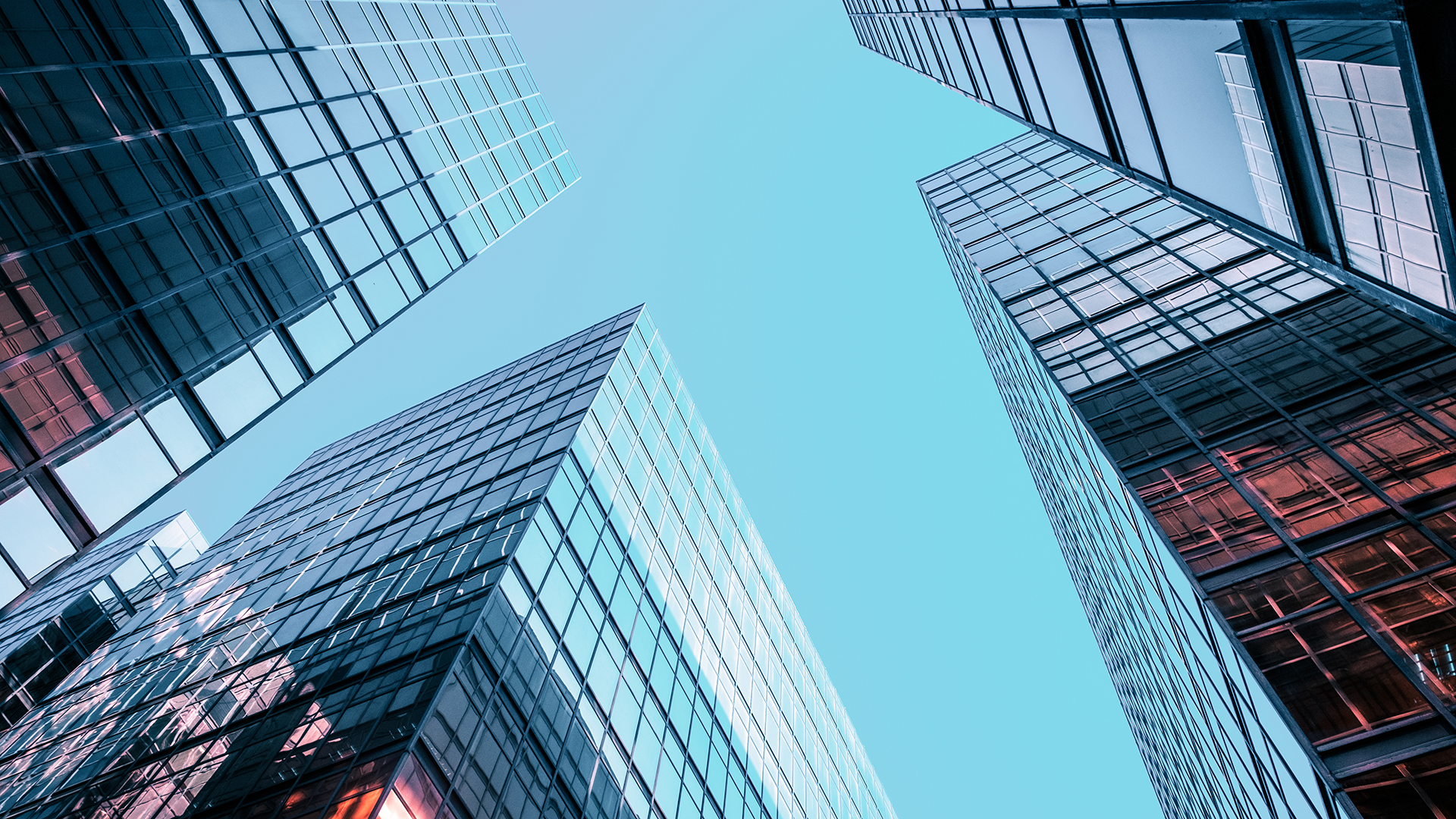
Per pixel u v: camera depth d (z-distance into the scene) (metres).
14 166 14.09
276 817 14.88
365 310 22.94
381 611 21.73
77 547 14.13
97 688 27.28
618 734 22.22
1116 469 18.25
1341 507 14.33
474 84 36.12
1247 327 20.88
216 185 18.39
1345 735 11.15
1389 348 17.44
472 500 26.72
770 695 39.72
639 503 32.34
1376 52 6.12
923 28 23.17
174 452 16.20
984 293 33.19
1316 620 12.66
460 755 16.08
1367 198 7.25
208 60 19.19
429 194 28.52
